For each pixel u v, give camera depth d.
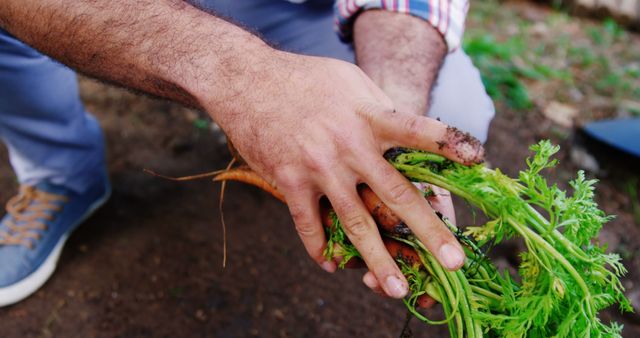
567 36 1.54
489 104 0.76
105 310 0.83
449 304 0.50
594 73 1.39
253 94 0.48
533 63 1.39
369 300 0.86
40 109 0.79
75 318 0.82
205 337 0.81
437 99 0.71
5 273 0.83
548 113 1.24
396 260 0.51
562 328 0.46
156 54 0.49
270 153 0.48
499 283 0.52
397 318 0.84
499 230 0.47
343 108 0.47
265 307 0.85
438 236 0.45
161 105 1.19
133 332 0.81
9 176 1.02
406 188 0.46
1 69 0.72
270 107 0.47
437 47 0.65
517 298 0.50
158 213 0.97
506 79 1.30
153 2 0.50
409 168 0.47
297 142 0.47
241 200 1.00
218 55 0.48
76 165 0.88
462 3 0.67
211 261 0.90
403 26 0.64
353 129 0.46
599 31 1.59
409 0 0.65
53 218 0.88
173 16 0.49
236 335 0.81
